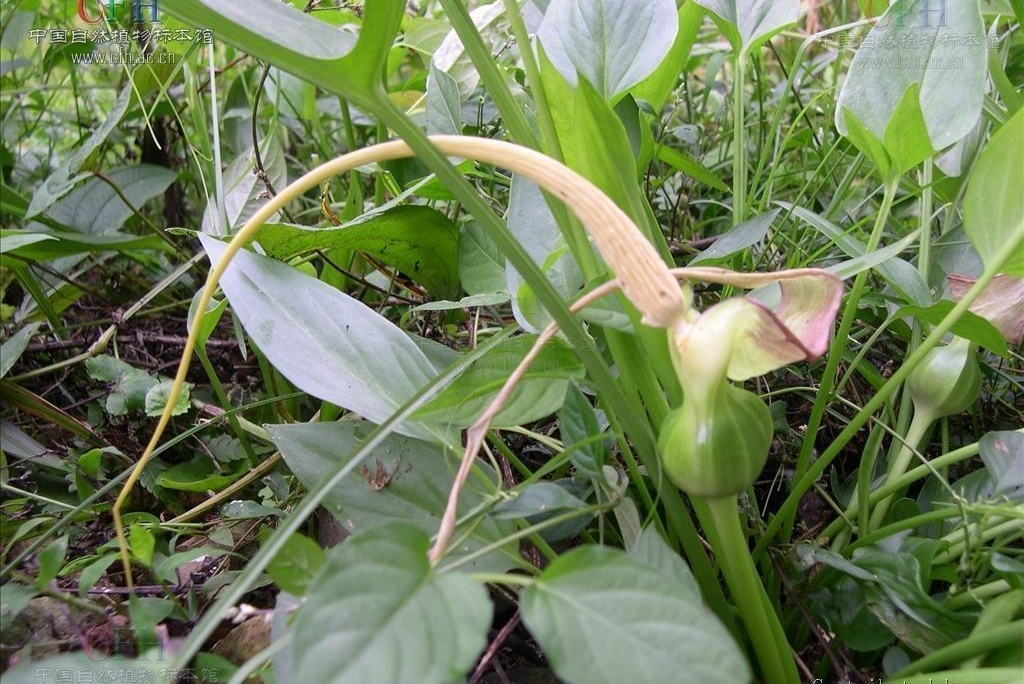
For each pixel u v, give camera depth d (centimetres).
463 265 24
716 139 40
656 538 14
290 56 14
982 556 16
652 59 19
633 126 22
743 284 14
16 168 39
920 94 19
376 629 10
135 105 34
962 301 17
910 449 19
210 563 20
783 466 23
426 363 19
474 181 29
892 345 26
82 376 28
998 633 14
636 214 15
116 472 24
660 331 15
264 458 25
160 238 31
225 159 39
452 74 28
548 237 20
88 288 30
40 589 16
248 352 29
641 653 10
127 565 15
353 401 17
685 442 13
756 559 19
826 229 20
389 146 14
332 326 19
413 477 17
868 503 19
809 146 34
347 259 28
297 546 13
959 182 26
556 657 10
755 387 26
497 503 16
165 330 32
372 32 13
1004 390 24
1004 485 17
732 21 24
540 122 18
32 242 25
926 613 16
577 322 15
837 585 18
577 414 16
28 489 23
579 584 11
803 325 13
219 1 15
